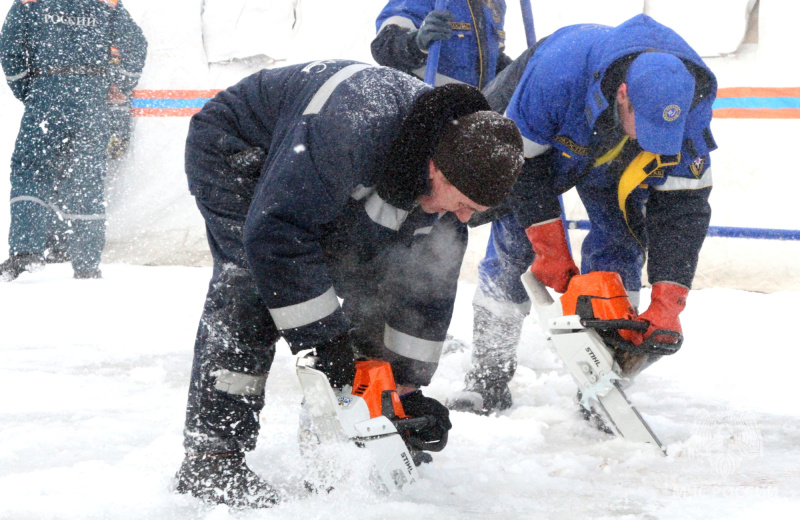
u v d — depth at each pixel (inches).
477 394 170.4
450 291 124.6
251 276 110.6
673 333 139.6
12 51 377.4
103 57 385.4
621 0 334.3
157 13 399.2
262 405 114.6
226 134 114.7
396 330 125.3
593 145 144.2
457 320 278.2
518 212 155.7
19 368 204.1
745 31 323.0
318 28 383.9
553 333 147.3
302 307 104.2
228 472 110.1
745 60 326.6
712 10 323.6
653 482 123.8
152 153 409.1
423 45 202.7
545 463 132.7
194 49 398.3
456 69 211.8
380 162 104.7
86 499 109.5
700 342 241.1
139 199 414.3
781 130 324.8
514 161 103.6
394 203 107.0
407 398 123.0
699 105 140.1
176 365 211.3
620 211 166.7
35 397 173.2
